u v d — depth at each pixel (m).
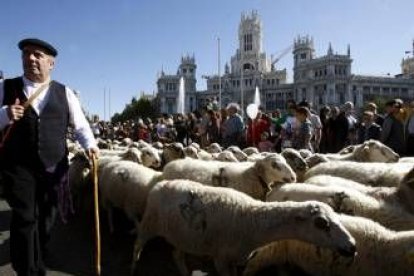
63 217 5.47
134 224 9.48
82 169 10.82
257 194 8.66
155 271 7.25
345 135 16.47
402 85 150.62
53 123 5.36
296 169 9.94
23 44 5.35
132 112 127.31
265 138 17.98
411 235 5.55
